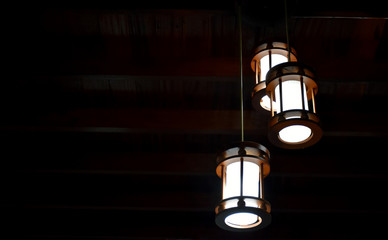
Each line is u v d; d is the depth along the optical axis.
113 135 3.96
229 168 1.87
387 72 2.85
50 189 4.42
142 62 2.91
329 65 2.88
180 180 4.51
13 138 3.87
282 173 3.80
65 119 3.27
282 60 2.15
